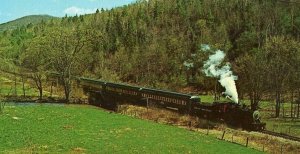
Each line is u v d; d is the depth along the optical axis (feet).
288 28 526.98
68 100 359.87
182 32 559.79
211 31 541.75
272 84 323.98
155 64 489.67
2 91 394.11
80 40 399.03
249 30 532.32
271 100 368.68
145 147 182.70
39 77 361.51
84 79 390.42
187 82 468.34
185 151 177.37
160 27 607.37
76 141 189.26
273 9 581.94
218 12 598.34
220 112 242.58
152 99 295.07
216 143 196.65
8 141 181.88
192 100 259.19
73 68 401.49
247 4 598.75
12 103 337.31
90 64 506.07
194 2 647.56
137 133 216.33
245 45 489.26
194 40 526.57
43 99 367.66
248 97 393.09
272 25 532.32
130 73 503.20
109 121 254.27
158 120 261.85
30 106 316.81
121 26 620.08
